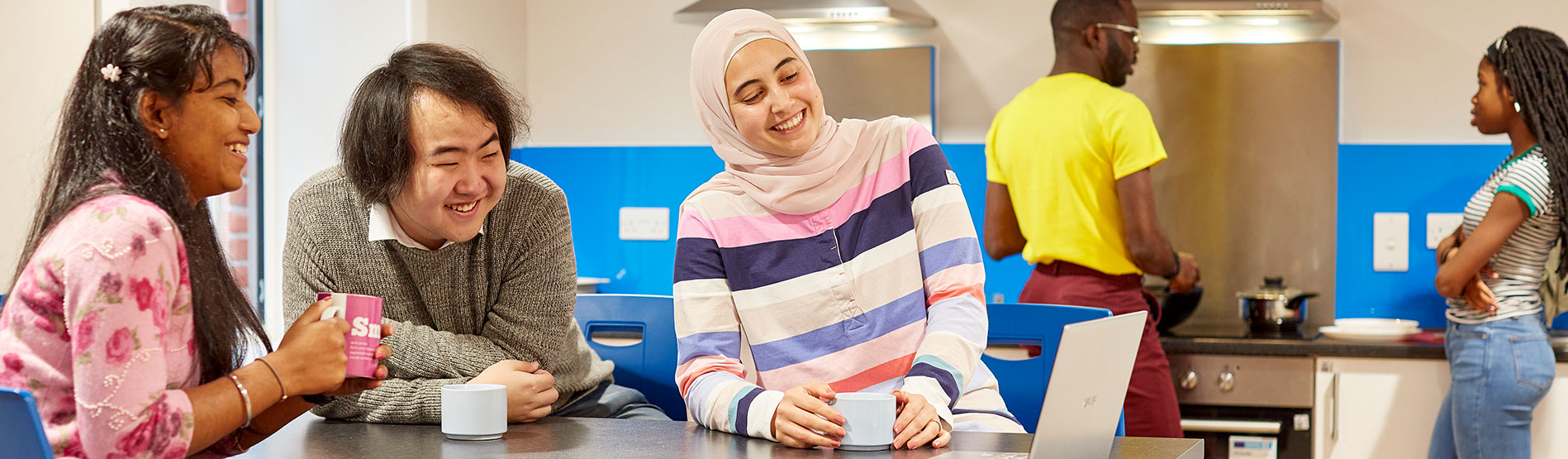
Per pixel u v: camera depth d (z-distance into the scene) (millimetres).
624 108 3742
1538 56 2594
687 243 1719
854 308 1701
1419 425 2873
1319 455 2938
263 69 3172
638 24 3729
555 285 1802
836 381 1679
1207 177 3393
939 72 3541
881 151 1771
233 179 1276
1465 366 2707
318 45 3146
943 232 1694
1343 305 3346
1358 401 2908
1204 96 3377
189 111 1212
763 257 1713
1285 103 3330
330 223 1761
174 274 1180
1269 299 3170
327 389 1295
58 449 1125
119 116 1182
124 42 1192
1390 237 3305
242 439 1432
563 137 3779
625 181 3709
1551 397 2783
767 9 3359
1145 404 2797
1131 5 3041
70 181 1184
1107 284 2963
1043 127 2975
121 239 1107
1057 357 1087
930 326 1623
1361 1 3328
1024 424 2020
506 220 1784
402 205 1629
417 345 1706
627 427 1570
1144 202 2859
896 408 1423
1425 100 3303
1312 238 3340
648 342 2256
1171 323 3189
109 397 1095
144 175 1180
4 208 2059
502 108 1606
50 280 1119
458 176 1565
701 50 1729
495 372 1614
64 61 2154
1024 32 3480
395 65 1594
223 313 1315
